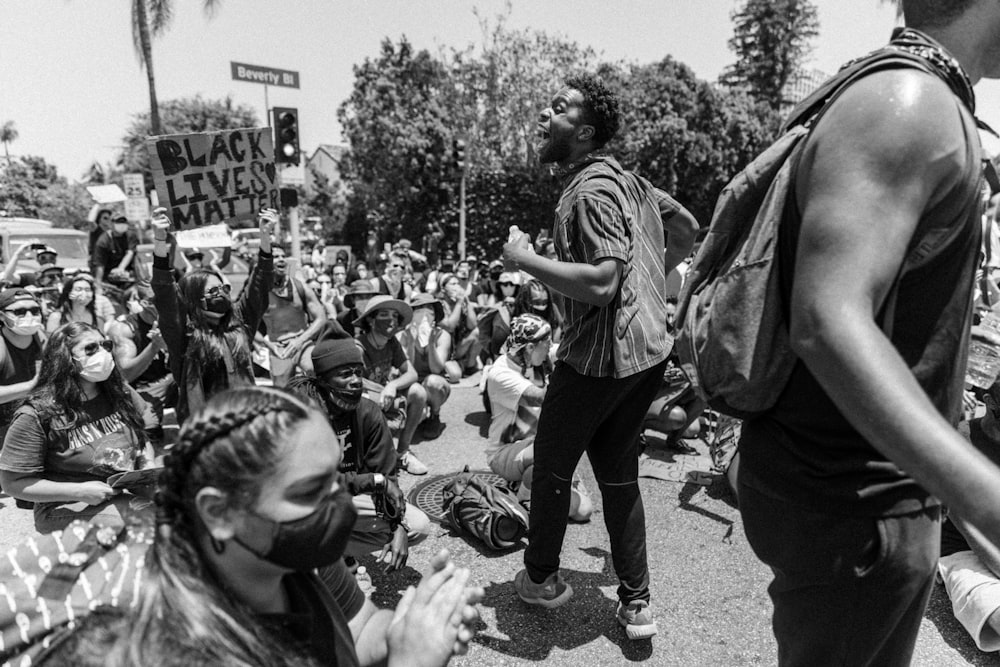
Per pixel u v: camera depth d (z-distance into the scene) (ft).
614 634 8.57
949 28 3.22
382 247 78.13
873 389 2.65
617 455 8.06
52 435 9.05
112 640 3.17
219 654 3.14
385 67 79.87
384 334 14.87
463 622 4.31
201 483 3.26
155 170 15.47
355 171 86.48
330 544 3.50
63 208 136.26
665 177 75.92
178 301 12.25
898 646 3.85
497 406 12.94
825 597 3.62
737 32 117.08
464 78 76.95
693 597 9.43
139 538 3.81
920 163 2.80
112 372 9.45
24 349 14.30
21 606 3.44
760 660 8.09
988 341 9.23
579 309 7.45
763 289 3.45
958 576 8.50
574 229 7.36
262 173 16.62
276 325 20.62
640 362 7.34
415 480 14.29
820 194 2.96
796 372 3.50
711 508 12.37
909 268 3.07
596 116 7.70
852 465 3.37
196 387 12.04
